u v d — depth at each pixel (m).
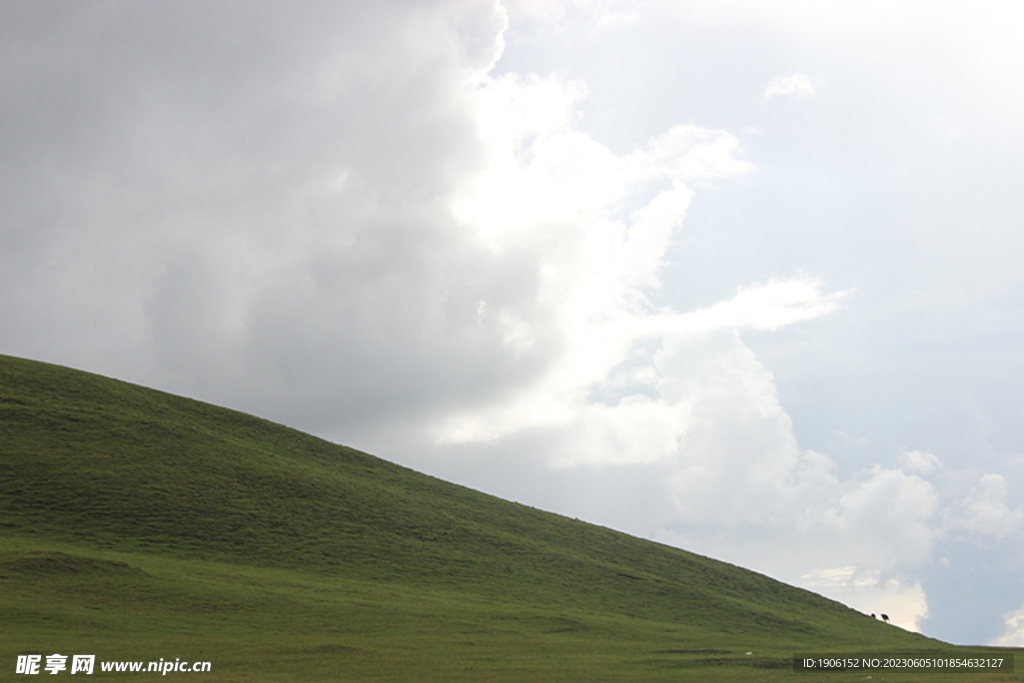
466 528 82.12
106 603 41.47
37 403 83.06
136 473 71.69
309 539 67.62
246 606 45.50
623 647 44.62
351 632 42.81
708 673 34.31
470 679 31.88
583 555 82.62
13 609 37.78
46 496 63.16
